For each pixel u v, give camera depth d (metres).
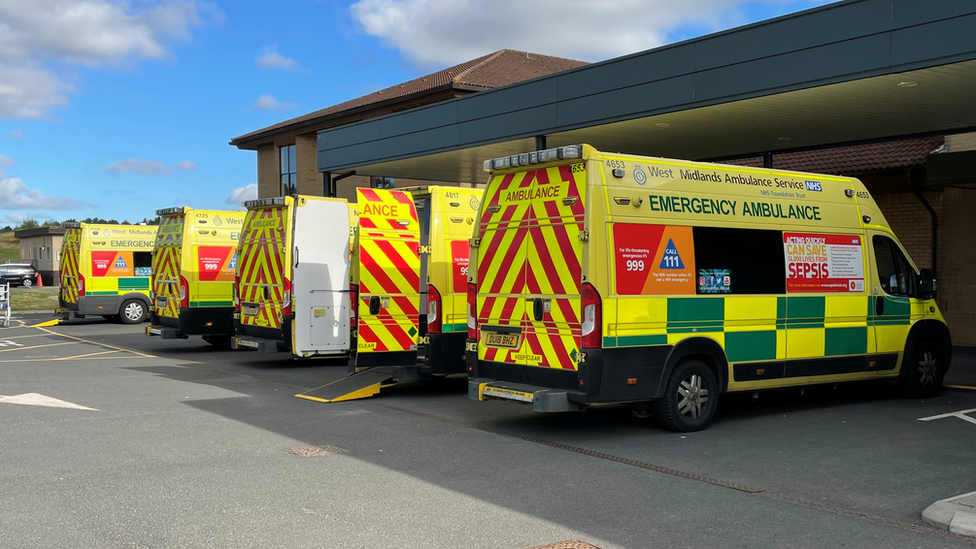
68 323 24.67
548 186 8.19
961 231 15.11
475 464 6.96
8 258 73.50
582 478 6.48
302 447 7.61
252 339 13.87
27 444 7.67
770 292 8.91
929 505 5.70
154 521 5.32
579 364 7.66
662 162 8.27
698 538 5.00
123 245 23.72
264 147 36.03
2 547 4.79
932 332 10.41
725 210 8.66
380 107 27.81
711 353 8.40
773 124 12.56
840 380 9.59
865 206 10.05
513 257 8.55
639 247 7.94
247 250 14.42
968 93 10.35
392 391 11.30
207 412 9.48
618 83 12.20
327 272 13.04
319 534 5.07
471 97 14.66
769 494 6.02
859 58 9.52
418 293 11.58
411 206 11.57
